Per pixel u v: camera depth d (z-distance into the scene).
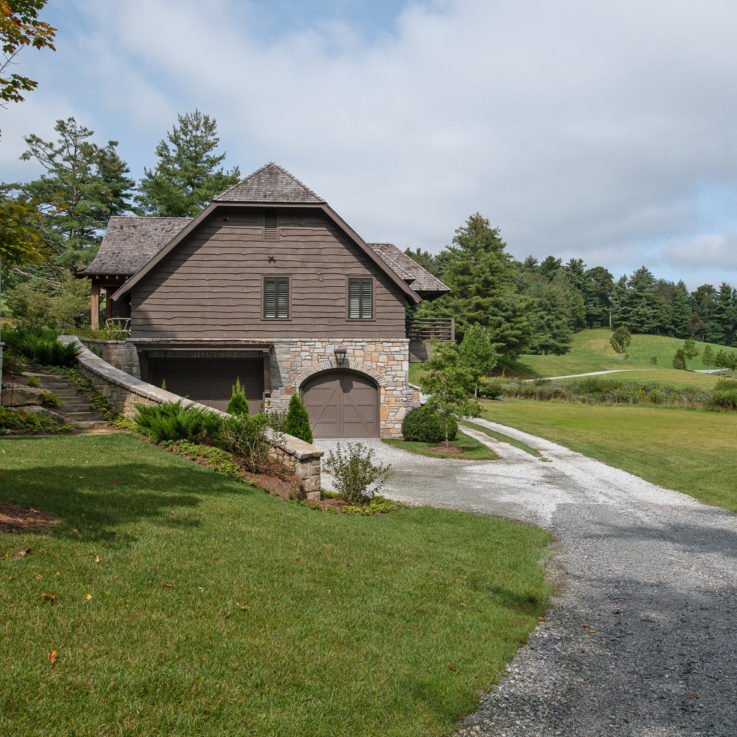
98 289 24.38
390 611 5.52
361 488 11.23
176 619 4.52
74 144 43.72
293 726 3.53
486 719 4.10
